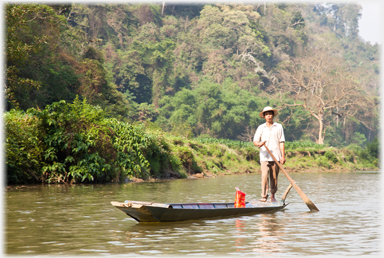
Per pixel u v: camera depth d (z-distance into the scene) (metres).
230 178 21.23
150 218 6.19
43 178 13.67
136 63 84.06
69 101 27.98
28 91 22.55
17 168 12.91
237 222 6.47
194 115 77.88
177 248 4.66
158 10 113.88
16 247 4.66
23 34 22.73
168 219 6.36
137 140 17.34
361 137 87.31
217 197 10.32
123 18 100.00
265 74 91.62
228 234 5.46
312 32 136.62
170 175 20.73
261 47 98.44
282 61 96.31
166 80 86.12
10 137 12.86
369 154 48.50
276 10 119.06
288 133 80.62
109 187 12.86
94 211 7.39
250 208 7.34
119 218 6.66
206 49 98.69
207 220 6.63
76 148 13.99
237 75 92.00
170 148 22.41
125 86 82.81
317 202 9.48
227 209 6.95
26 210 7.48
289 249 4.64
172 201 9.23
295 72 67.69
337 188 14.20
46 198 9.39
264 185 8.75
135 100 84.50
